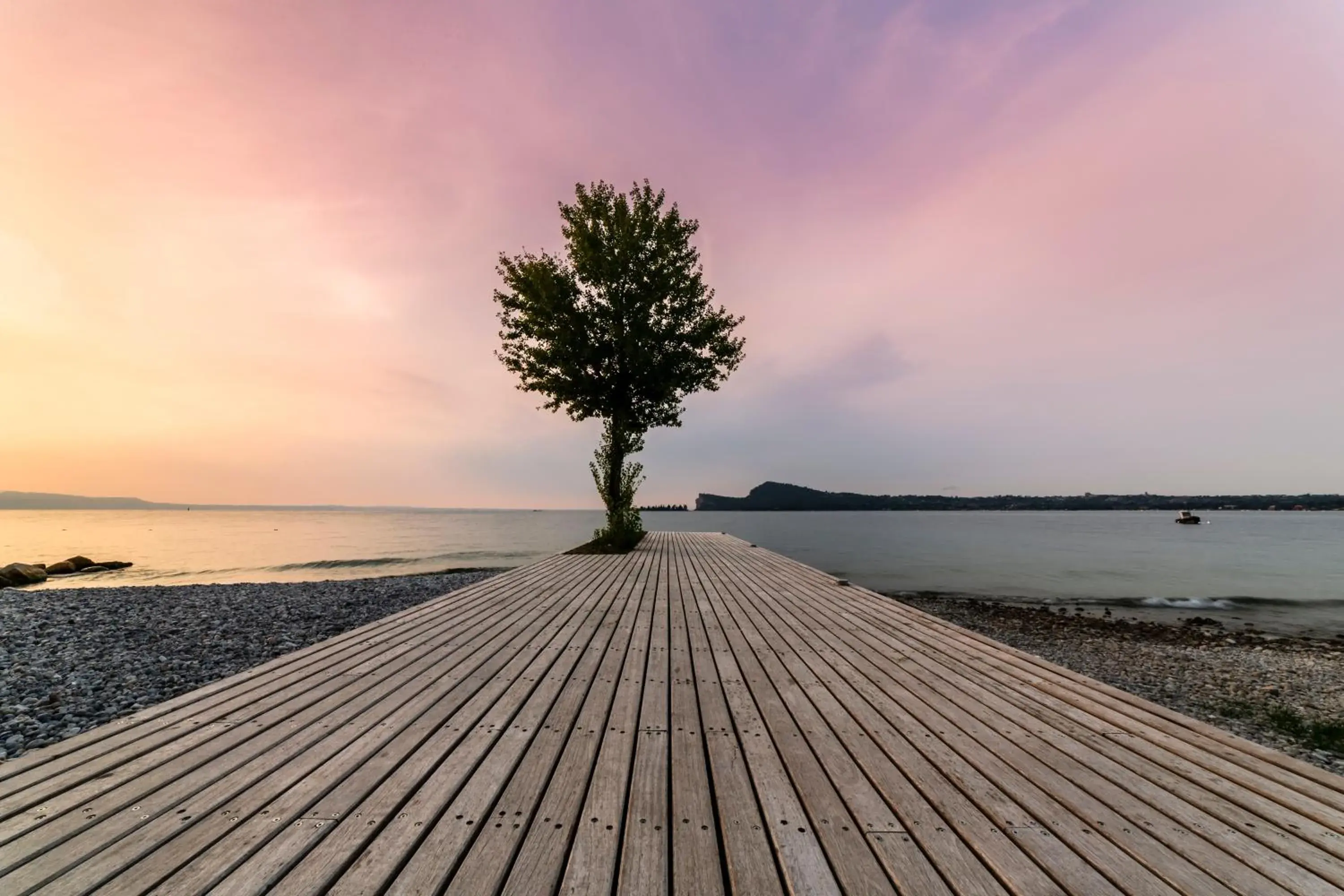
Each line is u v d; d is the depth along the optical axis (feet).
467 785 7.29
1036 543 148.97
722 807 6.85
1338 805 6.97
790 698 11.03
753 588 25.75
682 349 49.03
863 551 119.14
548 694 11.16
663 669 12.94
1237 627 46.52
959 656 14.19
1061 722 9.80
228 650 23.34
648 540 58.75
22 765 7.67
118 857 5.57
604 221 49.29
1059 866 5.68
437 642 15.42
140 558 97.50
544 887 5.26
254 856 5.63
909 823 6.49
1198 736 9.18
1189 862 5.79
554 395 48.26
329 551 114.11
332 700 10.64
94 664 21.04
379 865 5.54
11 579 61.72
